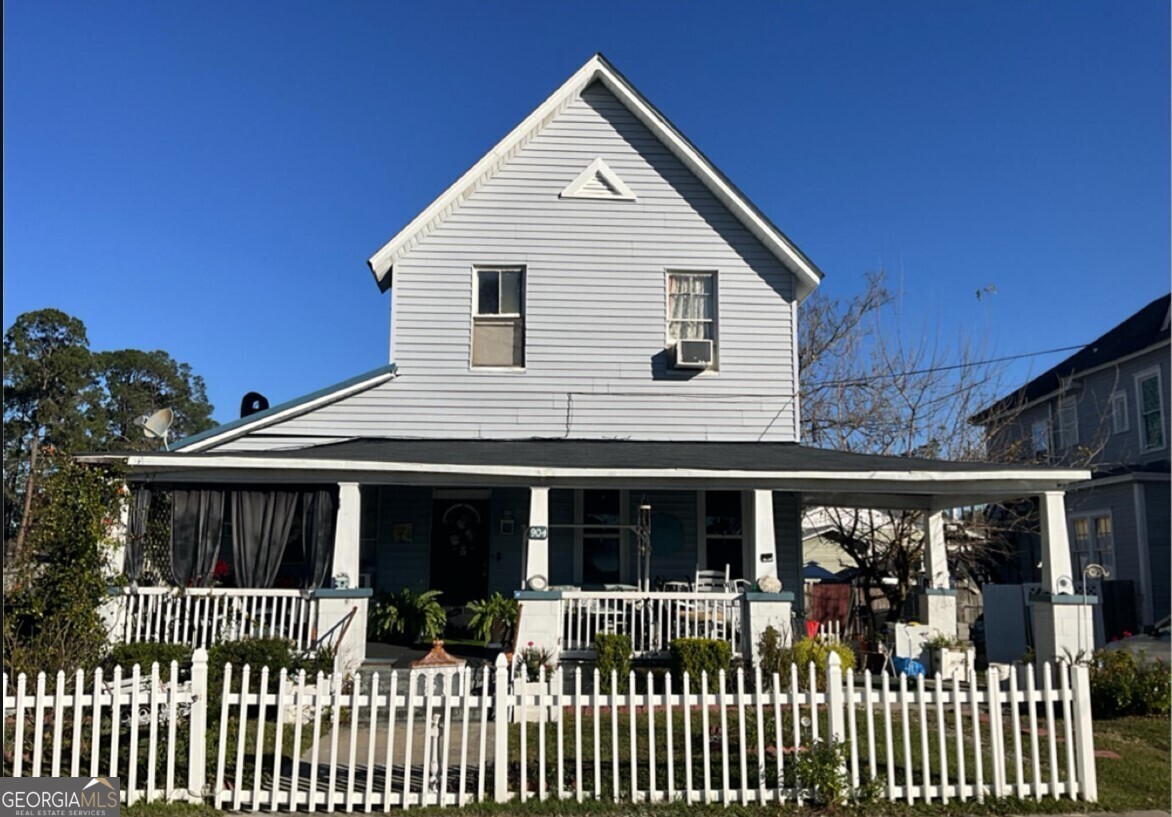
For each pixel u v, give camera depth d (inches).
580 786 280.1
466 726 279.3
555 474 452.8
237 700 279.4
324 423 549.6
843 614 767.1
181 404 2475.4
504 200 586.9
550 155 593.9
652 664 469.7
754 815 270.1
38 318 2106.3
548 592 446.6
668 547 573.0
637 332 579.5
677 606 471.2
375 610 525.0
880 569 754.8
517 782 293.0
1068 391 1011.9
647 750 332.5
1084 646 456.4
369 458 450.6
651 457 491.5
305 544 460.4
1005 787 289.6
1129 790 301.9
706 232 593.6
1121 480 826.2
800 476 458.6
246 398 618.5
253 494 450.0
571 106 600.1
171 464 431.5
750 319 586.6
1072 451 980.6
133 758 273.6
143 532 440.1
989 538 810.8
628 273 585.3
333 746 273.0
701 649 426.6
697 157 586.2
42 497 390.0
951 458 861.8
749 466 462.9
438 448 510.0
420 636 522.6
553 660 438.3
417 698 282.4
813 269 582.6
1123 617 793.6
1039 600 474.0
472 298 576.1
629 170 596.7
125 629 430.3
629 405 571.8
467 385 565.0
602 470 452.4
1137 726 402.6
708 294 592.1
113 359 2351.1
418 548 563.5
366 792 271.7
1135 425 912.3
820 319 1011.9
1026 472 460.1
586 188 592.1
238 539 445.7
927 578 586.9
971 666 296.7
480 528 584.4
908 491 483.5
